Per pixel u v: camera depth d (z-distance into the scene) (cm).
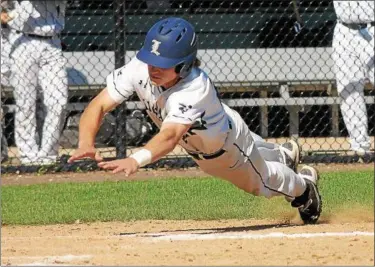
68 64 3625
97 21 3644
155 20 3619
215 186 2716
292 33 3741
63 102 3234
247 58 3741
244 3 3731
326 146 3716
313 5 3744
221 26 3719
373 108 3819
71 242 1611
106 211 2206
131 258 1388
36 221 2072
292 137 3578
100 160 1501
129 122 3578
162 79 1553
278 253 1416
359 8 3247
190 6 3678
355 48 3288
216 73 3734
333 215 2038
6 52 3225
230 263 1323
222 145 1669
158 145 1491
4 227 1989
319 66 3744
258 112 3828
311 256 1383
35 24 3178
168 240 1612
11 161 3347
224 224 1956
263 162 1767
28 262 1362
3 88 3344
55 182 2964
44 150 3244
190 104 1553
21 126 3244
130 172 1441
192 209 2194
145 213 2147
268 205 2220
